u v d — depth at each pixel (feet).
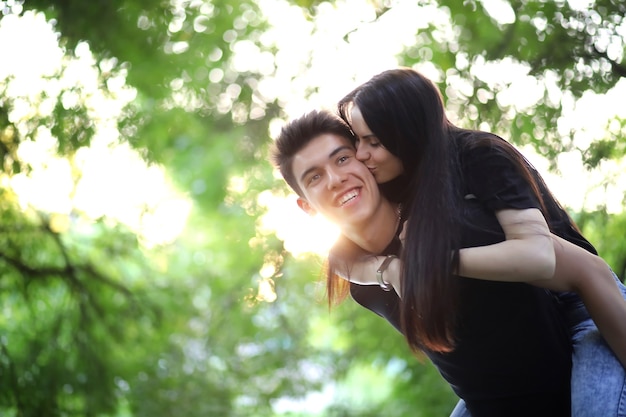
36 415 22.62
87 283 24.52
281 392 29.96
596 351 7.47
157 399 25.96
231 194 29.45
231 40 22.70
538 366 7.67
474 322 7.45
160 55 21.27
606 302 7.30
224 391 28.53
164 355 26.94
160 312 25.68
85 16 19.76
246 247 28.07
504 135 18.16
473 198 7.36
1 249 23.17
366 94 7.52
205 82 23.39
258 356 30.27
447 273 7.05
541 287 7.42
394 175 7.61
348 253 7.96
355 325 27.32
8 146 20.03
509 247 6.98
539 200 7.39
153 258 28.45
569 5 17.39
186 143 28.30
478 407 8.10
